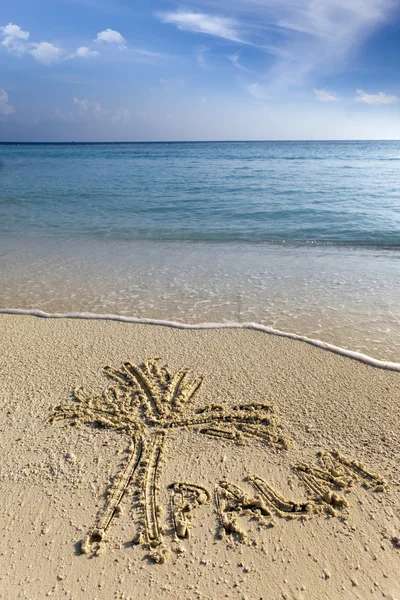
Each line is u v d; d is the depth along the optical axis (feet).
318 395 10.39
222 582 6.10
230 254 23.47
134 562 6.40
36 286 18.49
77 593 5.97
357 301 16.31
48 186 55.62
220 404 10.06
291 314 15.24
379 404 9.99
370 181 57.57
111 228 30.42
